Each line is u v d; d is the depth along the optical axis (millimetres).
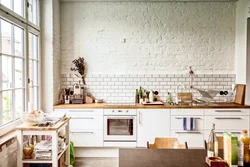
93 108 4328
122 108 4316
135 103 4727
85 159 4340
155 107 4301
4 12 2760
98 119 4332
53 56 4379
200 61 4918
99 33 4895
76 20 4879
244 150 1815
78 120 4332
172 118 4309
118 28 4887
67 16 4875
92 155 4477
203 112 4312
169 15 4875
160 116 4312
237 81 4824
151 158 2076
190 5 4871
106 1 4844
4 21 2838
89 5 4867
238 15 4773
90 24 4883
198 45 4910
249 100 4477
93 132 4340
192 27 4883
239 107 4305
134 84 4918
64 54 4895
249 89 4480
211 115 4312
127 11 4871
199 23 4883
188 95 4680
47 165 2777
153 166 1885
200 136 4316
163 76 4910
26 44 3477
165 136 4324
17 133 2656
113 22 4883
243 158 1789
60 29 4859
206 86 4918
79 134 4340
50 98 4336
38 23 4156
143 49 4906
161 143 2660
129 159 2049
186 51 4910
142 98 4816
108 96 4914
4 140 2551
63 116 3221
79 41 4895
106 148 4473
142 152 2248
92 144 4348
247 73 4488
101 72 4926
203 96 4641
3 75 2814
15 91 3158
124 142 4336
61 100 4789
